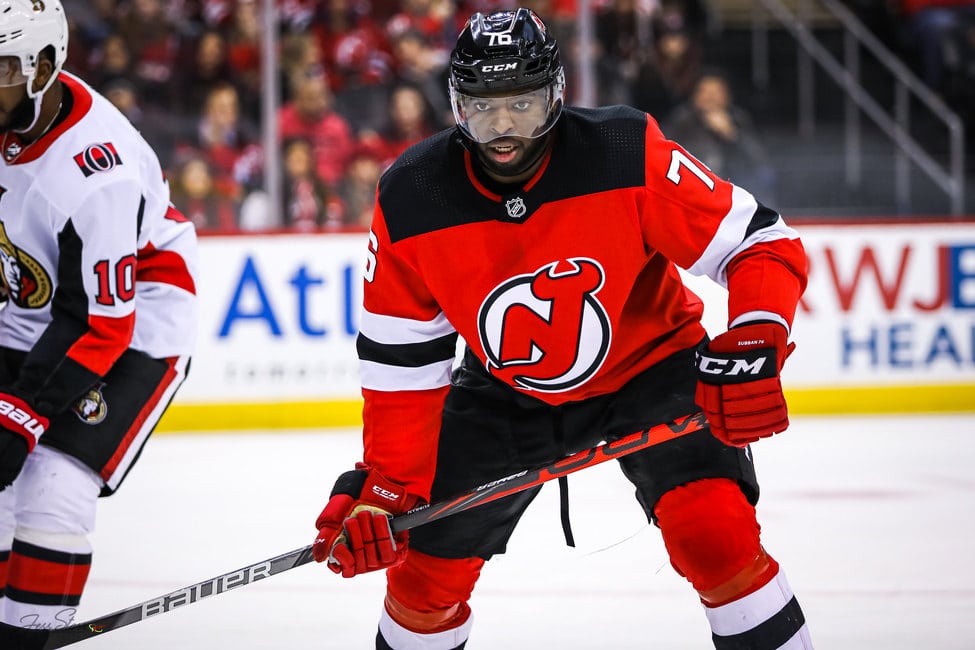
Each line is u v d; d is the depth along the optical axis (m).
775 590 7.49
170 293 9.23
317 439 22.03
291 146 24.34
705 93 26.61
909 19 31.59
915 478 17.78
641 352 8.18
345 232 23.09
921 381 23.64
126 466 8.86
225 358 23.05
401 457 7.98
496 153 7.22
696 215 7.36
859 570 12.97
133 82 25.38
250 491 17.70
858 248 23.47
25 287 8.73
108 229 8.27
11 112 8.09
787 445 20.55
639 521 15.18
